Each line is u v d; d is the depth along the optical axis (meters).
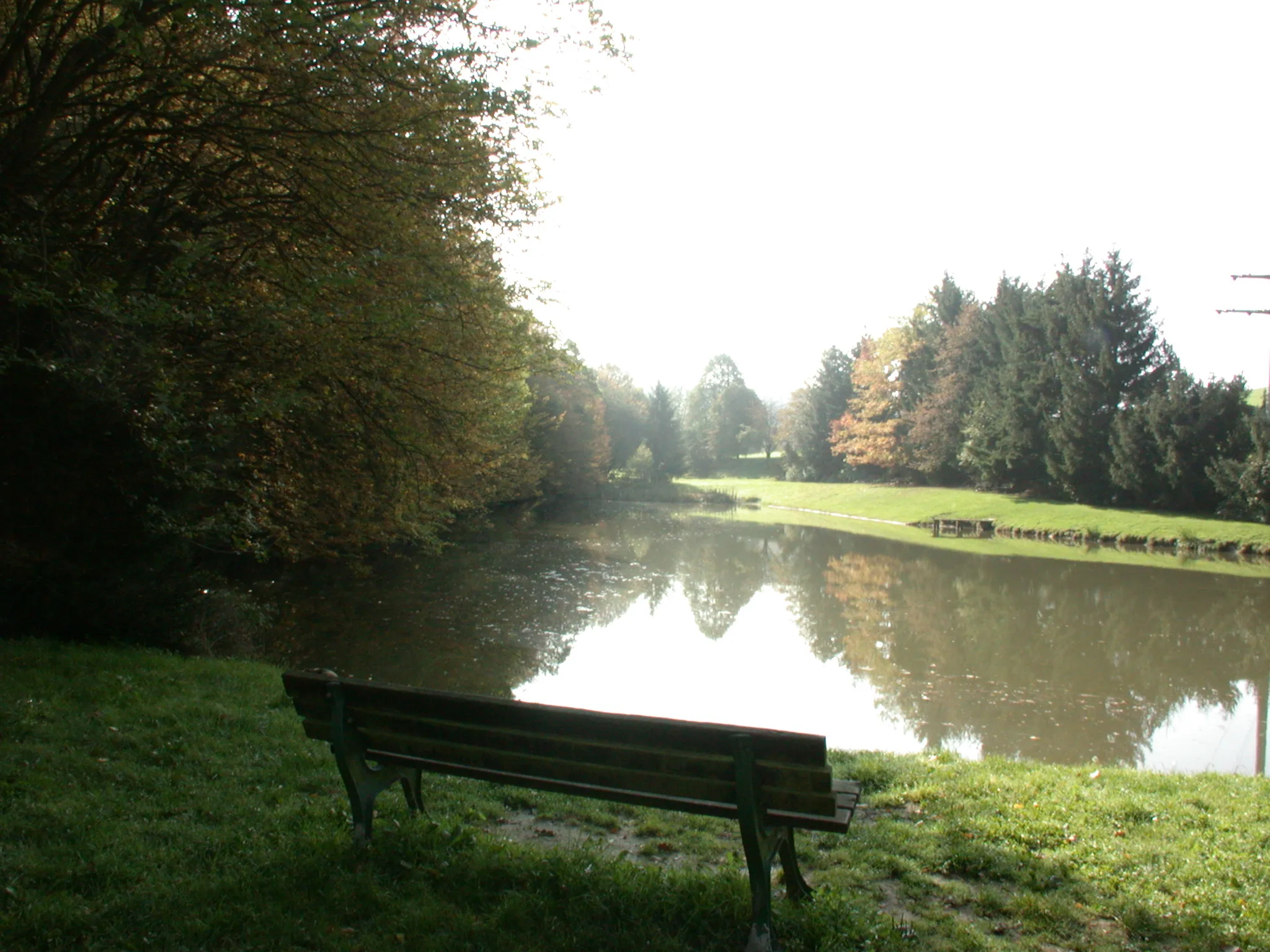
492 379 13.45
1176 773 8.16
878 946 3.38
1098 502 48.44
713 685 14.60
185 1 7.87
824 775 3.24
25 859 3.58
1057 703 13.99
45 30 9.62
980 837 5.19
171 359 9.41
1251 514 39.78
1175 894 4.37
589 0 9.82
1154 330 48.66
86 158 9.34
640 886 3.67
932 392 65.12
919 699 14.10
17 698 6.30
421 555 28.58
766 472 97.69
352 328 10.13
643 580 26.42
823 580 28.31
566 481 55.62
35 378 7.94
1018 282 60.88
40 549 8.72
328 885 3.55
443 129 9.99
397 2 9.04
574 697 13.42
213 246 9.96
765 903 3.28
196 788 4.94
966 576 29.41
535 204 11.66
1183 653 17.94
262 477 12.65
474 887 3.66
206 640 10.97
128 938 3.05
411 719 3.92
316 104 9.43
